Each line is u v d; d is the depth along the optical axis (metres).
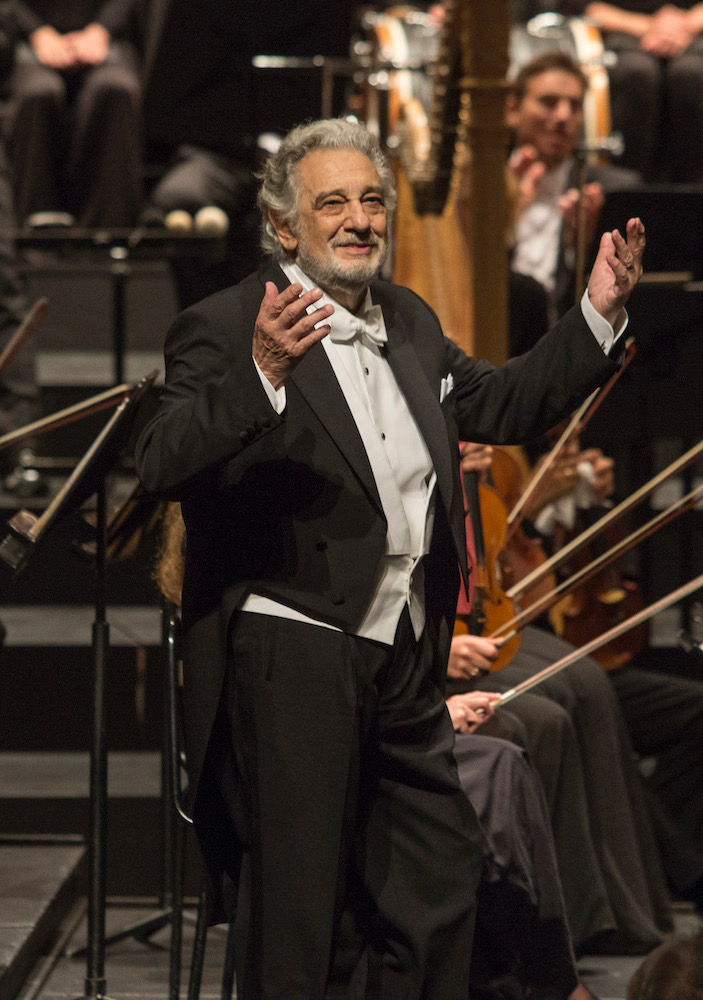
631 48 19.30
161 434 6.36
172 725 8.37
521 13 20.50
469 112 10.89
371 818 6.97
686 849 10.89
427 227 13.19
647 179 19.25
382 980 6.92
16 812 11.32
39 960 9.75
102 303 17.81
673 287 12.98
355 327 6.96
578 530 11.27
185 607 6.89
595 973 9.75
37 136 16.73
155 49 16.69
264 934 6.65
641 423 13.40
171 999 8.74
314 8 17.31
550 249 15.07
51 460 15.26
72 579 13.65
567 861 9.55
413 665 6.93
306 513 6.66
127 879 11.24
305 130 6.93
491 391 7.19
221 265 16.22
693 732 11.13
